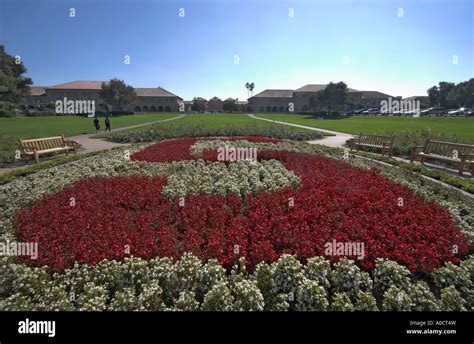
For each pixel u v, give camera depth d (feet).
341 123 104.47
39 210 14.28
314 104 228.63
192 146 35.42
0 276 9.05
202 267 9.41
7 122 109.09
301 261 10.24
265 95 289.53
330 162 25.68
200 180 19.69
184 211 14.23
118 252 10.13
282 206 14.92
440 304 8.11
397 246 10.71
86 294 8.29
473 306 8.42
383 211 14.19
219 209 14.30
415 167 25.55
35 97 248.93
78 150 41.65
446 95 243.40
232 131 57.98
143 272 9.09
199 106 285.43
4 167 30.48
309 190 17.58
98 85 253.65
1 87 137.08
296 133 56.70
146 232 11.98
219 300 7.82
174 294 8.75
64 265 9.65
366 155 31.78
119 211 14.37
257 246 10.65
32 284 8.64
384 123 103.19
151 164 25.53
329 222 12.99
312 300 8.09
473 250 11.32
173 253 10.28
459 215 14.44
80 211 14.16
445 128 76.18
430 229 11.98
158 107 263.70
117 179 19.89
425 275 9.89
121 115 183.21
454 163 27.86
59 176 21.45
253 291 8.00
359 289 8.74
